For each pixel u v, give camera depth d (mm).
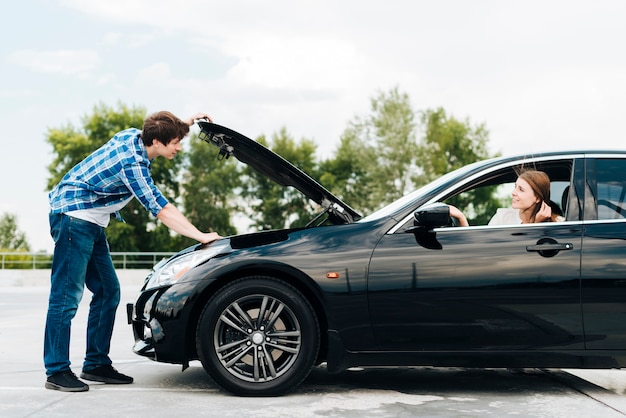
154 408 4188
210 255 4547
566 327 4340
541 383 5039
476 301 4355
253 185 59125
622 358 4328
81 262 4777
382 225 4535
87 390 4715
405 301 4379
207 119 5035
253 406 4242
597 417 4008
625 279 4320
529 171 4621
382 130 50219
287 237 4574
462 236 4453
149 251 52438
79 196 4770
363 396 4547
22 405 4273
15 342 7398
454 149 59438
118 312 11602
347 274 4406
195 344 4578
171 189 57312
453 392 4695
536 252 4387
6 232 62375
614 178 4578
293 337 4516
